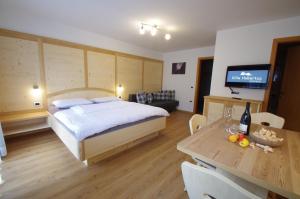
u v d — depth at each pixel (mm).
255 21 2814
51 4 2391
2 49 2572
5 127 2734
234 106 3053
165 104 5062
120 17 2803
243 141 1173
